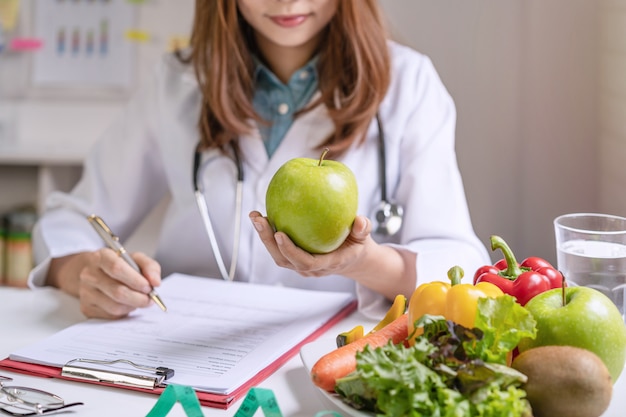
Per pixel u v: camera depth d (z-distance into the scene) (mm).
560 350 689
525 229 2160
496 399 649
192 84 1513
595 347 721
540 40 2049
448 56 2225
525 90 2152
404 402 656
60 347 959
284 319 1077
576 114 2043
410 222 1334
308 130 1405
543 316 736
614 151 1804
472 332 692
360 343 811
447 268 1193
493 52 2193
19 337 1049
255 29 1445
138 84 2701
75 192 1564
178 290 1221
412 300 809
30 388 819
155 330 1028
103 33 2693
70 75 2723
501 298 720
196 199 1451
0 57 2740
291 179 865
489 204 2246
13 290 1295
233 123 1396
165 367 877
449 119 1438
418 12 2225
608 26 1849
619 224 945
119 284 1082
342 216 870
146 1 2656
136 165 1553
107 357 922
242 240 1428
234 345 965
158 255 1542
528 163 2119
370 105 1362
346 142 1362
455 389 668
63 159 2234
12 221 2307
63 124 2547
